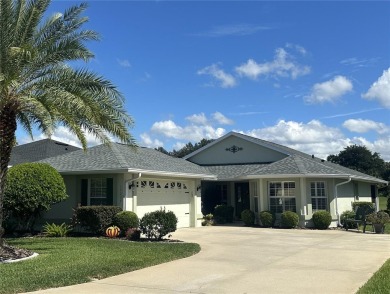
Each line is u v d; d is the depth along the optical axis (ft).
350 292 24.35
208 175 75.72
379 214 61.98
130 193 58.39
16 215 54.70
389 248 43.39
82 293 24.14
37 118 40.27
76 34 40.11
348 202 81.30
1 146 37.14
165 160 73.20
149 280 27.76
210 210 86.84
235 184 88.07
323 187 72.08
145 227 49.55
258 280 27.76
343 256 37.99
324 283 26.76
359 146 213.46
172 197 68.64
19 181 52.29
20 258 35.37
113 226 54.08
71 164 61.77
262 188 73.72
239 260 35.94
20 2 37.96
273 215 71.10
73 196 60.64
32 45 38.27
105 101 39.58
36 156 85.61
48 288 25.29
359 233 60.75
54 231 54.08
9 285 25.43
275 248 43.62
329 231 64.18
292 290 24.95
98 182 59.88
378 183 105.91
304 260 35.86
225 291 24.73
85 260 34.14
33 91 37.88
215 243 48.08
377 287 24.81
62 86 37.99
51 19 39.78
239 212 86.74
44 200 52.90
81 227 57.36
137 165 59.31
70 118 36.42
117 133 40.40
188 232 61.57
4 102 36.94
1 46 36.09
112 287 25.72
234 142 94.53
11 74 36.32
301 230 65.46
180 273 30.14
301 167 71.92
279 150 88.84
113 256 36.42
